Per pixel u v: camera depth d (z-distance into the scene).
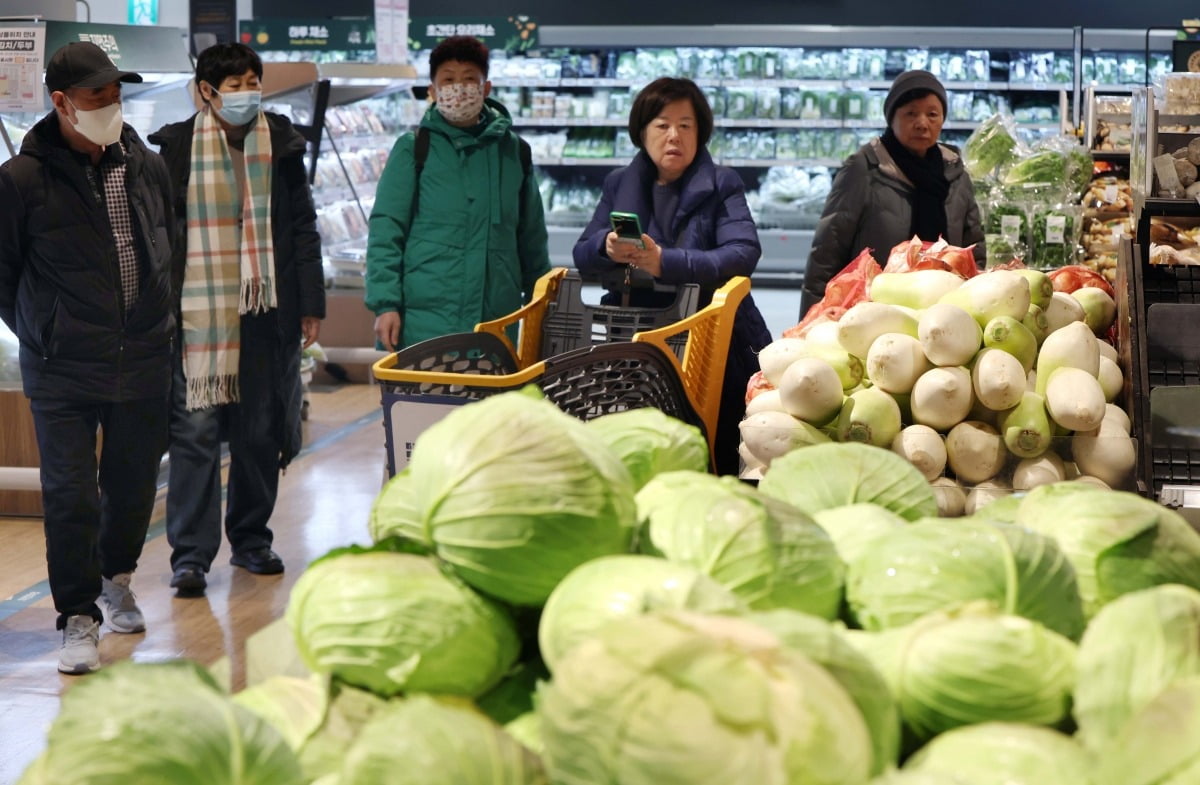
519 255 4.80
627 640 0.94
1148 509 1.37
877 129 12.07
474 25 11.66
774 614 1.04
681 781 0.86
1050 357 2.34
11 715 3.56
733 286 3.31
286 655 1.28
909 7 11.85
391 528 1.30
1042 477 2.23
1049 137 4.60
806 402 2.33
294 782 1.04
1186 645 1.04
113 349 3.86
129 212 3.88
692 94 4.00
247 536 4.91
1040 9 11.73
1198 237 4.64
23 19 5.33
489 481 1.22
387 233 4.50
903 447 2.27
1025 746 1.00
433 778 0.99
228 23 9.86
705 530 1.26
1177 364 2.66
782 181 12.21
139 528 4.16
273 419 4.81
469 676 1.20
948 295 2.42
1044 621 1.21
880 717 0.99
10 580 4.75
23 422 5.53
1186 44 6.32
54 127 3.77
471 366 3.35
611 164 12.16
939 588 1.22
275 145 4.62
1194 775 0.91
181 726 1.01
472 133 4.55
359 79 8.20
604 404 3.02
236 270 4.60
